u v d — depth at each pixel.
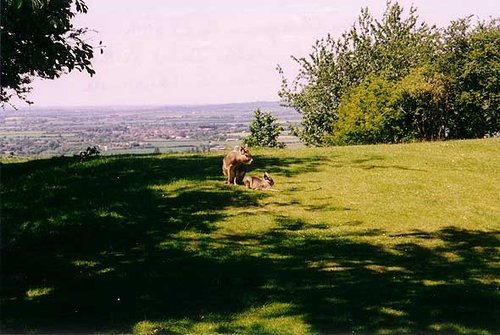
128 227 13.64
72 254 11.98
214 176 18.84
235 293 9.97
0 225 13.41
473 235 14.26
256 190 17.48
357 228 14.40
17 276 10.64
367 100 42.66
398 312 9.19
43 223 13.76
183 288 10.19
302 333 8.35
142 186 17.08
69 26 14.48
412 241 13.55
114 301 9.62
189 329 8.50
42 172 18.88
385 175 20.28
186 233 13.33
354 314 9.09
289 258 11.92
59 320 8.84
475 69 42.38
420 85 41.50
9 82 17.83
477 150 25.97
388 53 52.56
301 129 58.38
